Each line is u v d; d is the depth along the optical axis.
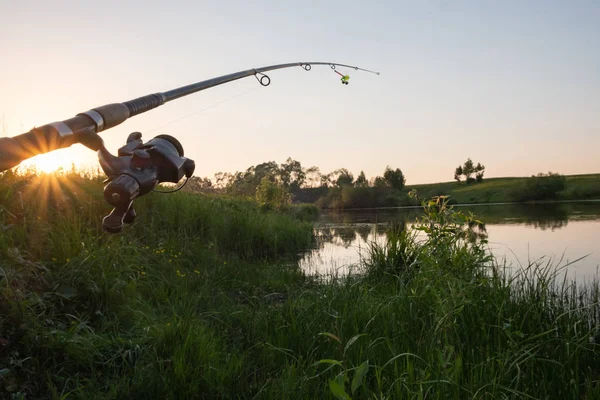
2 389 2.87
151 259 6.23
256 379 3.60
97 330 3.92
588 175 70.00
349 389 3.11
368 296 5.27
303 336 4.16
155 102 1.76
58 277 4.26
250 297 5.89
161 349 3.62
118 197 1.09
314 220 26.02
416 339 3.93
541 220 18.66
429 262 4.70
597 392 3.11
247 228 9.79
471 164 89.69
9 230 4.71
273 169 81.94
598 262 8.30
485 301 4.35
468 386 3.04
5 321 3.31
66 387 3.10
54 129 1.06
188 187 13.49
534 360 3.61
